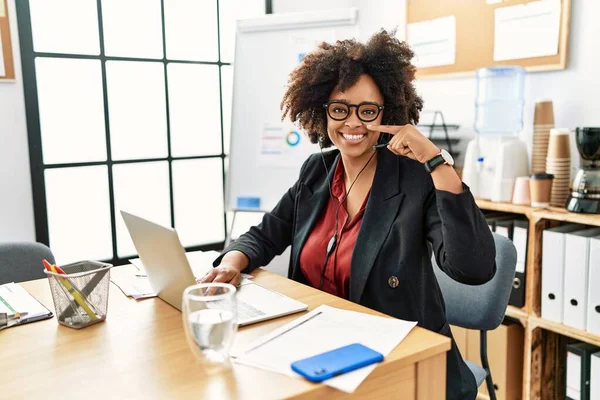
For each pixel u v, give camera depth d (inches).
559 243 79.0
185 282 45.0
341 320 44.0
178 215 118.5
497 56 97.2
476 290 62.6
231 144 107.3
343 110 55.7
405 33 113.7
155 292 52.6
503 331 86.4
